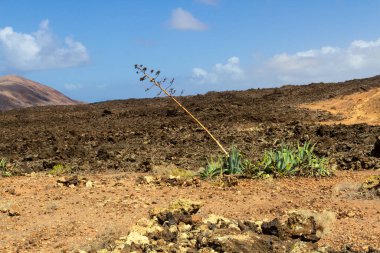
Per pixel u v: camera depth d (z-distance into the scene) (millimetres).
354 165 14172
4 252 7668
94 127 31125
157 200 10523
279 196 10602
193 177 13156
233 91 49281
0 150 22531
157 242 7176
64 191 11641
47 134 28266
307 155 13680
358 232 7797
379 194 10062
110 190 11602
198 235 7305
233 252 6582
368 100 35062
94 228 8672
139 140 23156
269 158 13562
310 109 34125
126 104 47031
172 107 38625
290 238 7336
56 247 7773
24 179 13664
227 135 23000
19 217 9547
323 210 9094
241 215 9203
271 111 33469
